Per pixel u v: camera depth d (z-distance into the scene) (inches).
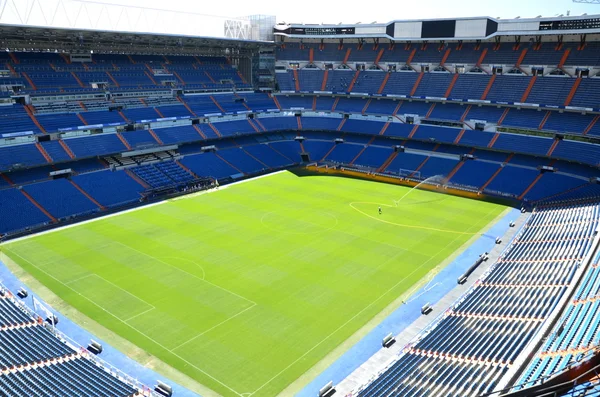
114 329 1595.7
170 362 1437.0
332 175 3725.4
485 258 2212.1
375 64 4338.1
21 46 3321.9
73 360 1366.9
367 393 1240.2
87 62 3676.2
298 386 1352.1
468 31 3750.0
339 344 1552.7
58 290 1845.5
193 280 1946.4
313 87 4512.8
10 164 2775.6
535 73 3604.8
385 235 2487.7
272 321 1668.3
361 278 2003.0
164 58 4185.5
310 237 2436.0
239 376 1386.6
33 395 1154.7
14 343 1403.8
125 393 1229.1
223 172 3595.0
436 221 2719.0
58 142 3078.2
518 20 3501.5
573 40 3516.2
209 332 1593.3
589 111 3238.2
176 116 3759.8
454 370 1290.6
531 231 2452.0
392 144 4015.8
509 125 3545.8
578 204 2696.9
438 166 3659.0
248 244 2330.2
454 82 3924.7
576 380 784.3
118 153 3289.9
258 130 4126.5
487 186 3324.3
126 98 3663.9
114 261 2113.7
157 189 3122.5
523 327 1459.2
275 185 3420.3
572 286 1594.5
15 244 2289.6
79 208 2753.4
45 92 3238.2
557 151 3255.4
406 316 1726.1
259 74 4581.7
